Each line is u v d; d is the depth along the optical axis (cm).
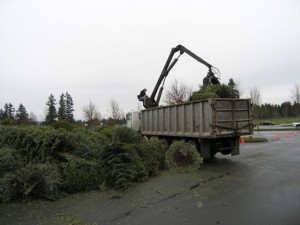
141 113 1639
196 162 948
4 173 676
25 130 841
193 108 1138
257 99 3781
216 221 502
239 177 844
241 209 559
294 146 1631
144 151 888
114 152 797
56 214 565
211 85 1270
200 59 1483
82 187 730
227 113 1071
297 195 635
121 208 594
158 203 619
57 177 685
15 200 654
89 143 851
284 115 8562
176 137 1320
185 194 681
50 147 766
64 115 5634
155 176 899
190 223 498
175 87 3303
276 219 498
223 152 1185
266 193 661
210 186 748
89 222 519
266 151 1432
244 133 1110
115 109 4591
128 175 755
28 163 738
